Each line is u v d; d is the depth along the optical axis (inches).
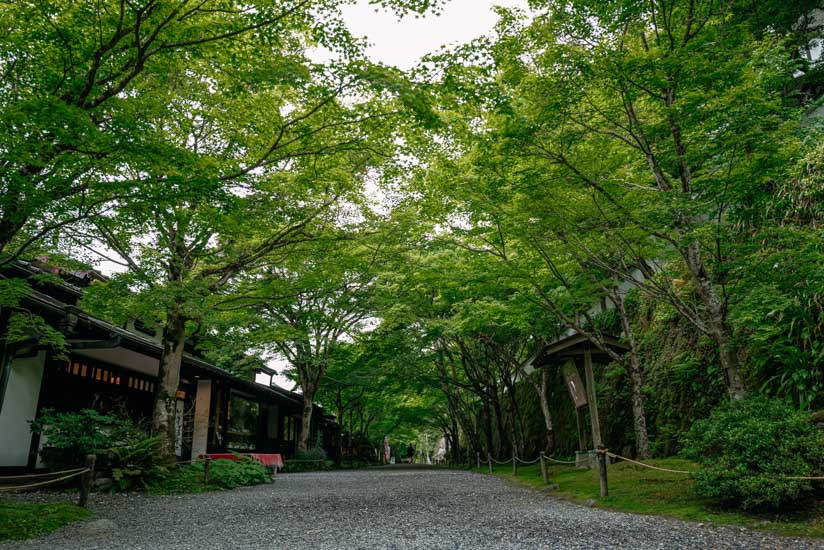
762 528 250.7
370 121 391.5
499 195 438.9
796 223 413.4
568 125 399.5
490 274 514.3
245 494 494.0
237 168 404.5
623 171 455.2
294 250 567.5
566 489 442.9
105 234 494.3
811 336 389.4
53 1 297.7
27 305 495.8
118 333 571.2
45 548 244.5
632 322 781.3
